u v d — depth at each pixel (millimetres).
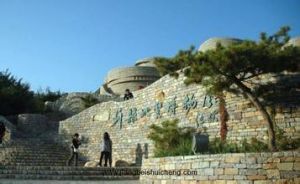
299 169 12688
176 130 22156
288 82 18516
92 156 29656
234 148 16391
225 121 20688
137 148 26703
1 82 43312
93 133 30469
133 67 46875
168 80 25609
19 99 41844
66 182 17562
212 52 16094
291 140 16922
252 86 19484
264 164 13117
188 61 16656
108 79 48844
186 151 16766
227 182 13680
